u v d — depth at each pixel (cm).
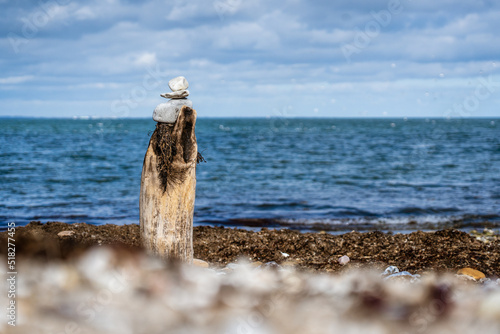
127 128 9381
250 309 289
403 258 781
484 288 428
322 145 4888
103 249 405
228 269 617
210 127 12156
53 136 5872
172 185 523
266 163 3033
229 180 2219
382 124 15788
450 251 821
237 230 994
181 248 534
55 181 2066
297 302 305
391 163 3056
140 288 321
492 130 9631
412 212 1437
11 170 2417
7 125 10475
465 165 2925
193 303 297
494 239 984
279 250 841
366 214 1409
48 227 916
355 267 723
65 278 337
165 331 252
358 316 279
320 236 936
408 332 260
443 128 11219
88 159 3070
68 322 261
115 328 254
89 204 1534
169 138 520
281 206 1533
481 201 1627
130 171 2478
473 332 263
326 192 1856
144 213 532
